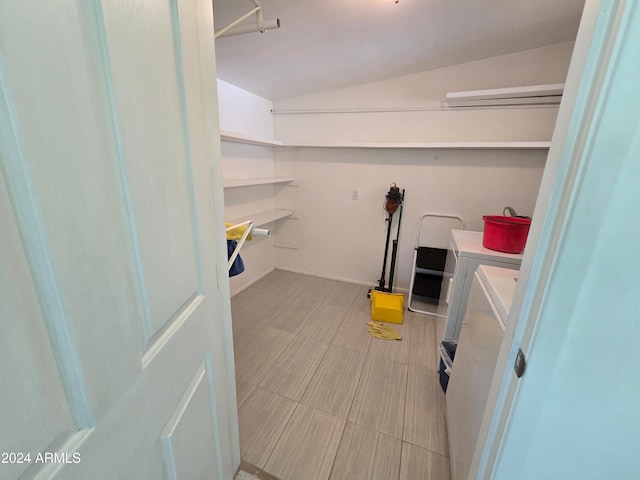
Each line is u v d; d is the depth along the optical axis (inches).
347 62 86.3
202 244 29.8
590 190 17.2
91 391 15.3
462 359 51.2
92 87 14.6
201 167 28.8
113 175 16.5
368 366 77.3
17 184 11.2
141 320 20.0
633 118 15.6
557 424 22.1
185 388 27.5
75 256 13.8
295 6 55.2
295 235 137.6
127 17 16.9
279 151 129.6
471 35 75.0
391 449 54.6
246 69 86.1
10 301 11.2
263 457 52.5
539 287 20.4
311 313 104.4
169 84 22.3
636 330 18.6
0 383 10.9
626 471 21.8
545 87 82.0
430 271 113.1
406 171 113.0
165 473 24.7
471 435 38.9
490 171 102.5
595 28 16.0
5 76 10.4
